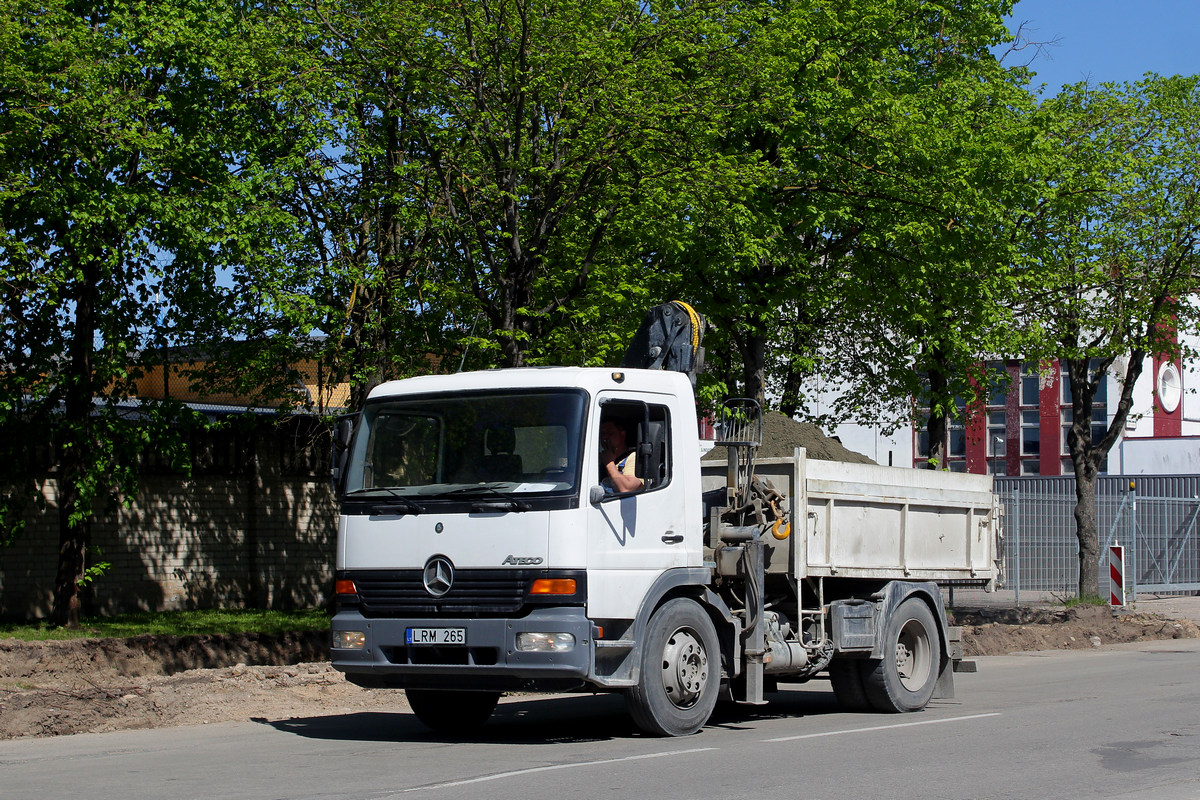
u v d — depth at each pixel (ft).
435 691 32.45
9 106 50.11
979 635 64.90
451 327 62.75
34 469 62.44
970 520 42.83
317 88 55.88
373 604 30.81
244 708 38.42
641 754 28.53
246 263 55.72
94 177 52.47
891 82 75.05
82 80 50.78
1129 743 30.81
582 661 28.86
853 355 90.48
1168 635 72.49
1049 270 75.66
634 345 36.40
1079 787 24.40
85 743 32.07
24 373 56.95
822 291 73.36
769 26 66.28
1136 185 75.82
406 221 57.67
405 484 31.22
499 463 30.37
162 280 59.47
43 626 56.54
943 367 77.71
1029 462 160.15
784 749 29.53
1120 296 77.41
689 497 32.40
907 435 164.45
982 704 40.60
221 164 55.98
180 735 33.53
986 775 25.77
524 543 29.27
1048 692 44.27
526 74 53.31
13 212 53.11
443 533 30.07
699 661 32.22
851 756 28.40
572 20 53.72
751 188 59.06
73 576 57.36
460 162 57.16
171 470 69.46
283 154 58.90
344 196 63.10
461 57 53.21
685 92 57.31
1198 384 165.78
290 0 57.11
